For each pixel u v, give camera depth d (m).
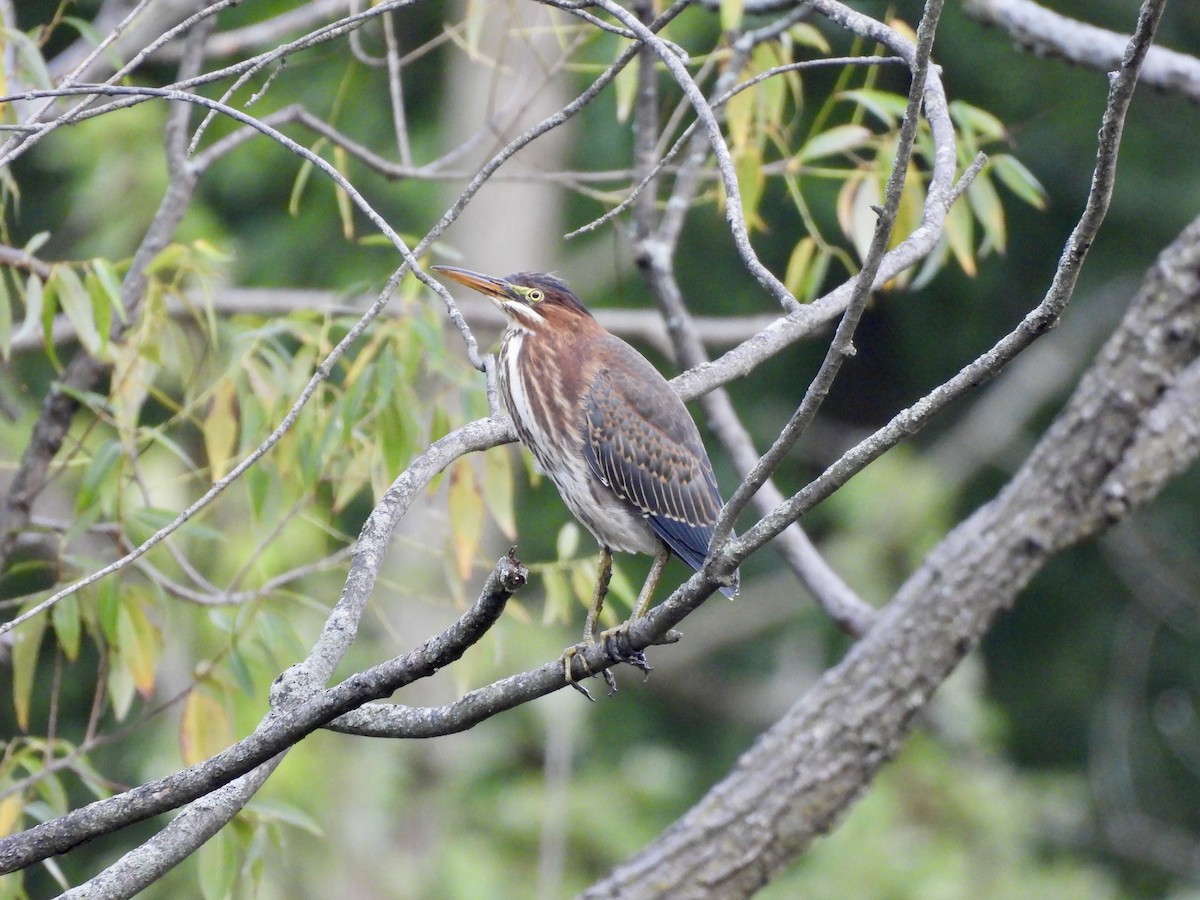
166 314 8.90
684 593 5.54
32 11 19.12
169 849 5.57
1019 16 9.99
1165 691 26.12
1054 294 4.73
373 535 6.21
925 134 9.32
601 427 8.70
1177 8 23.91
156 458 13.23
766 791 9.29
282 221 22.53
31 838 5.24
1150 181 24.03
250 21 15.65
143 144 17.25
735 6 8.88
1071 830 19.73
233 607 10.21
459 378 8.96
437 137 21.73
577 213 23.67
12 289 10.67
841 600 9.98
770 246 23.66
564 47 10.30
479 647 9.20
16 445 12.33
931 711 15.97
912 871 14.90
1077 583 25.91
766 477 5.09
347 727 5.73
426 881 17.72
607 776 19.56
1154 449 9.05
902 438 4.97
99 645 8.38
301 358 8.78
